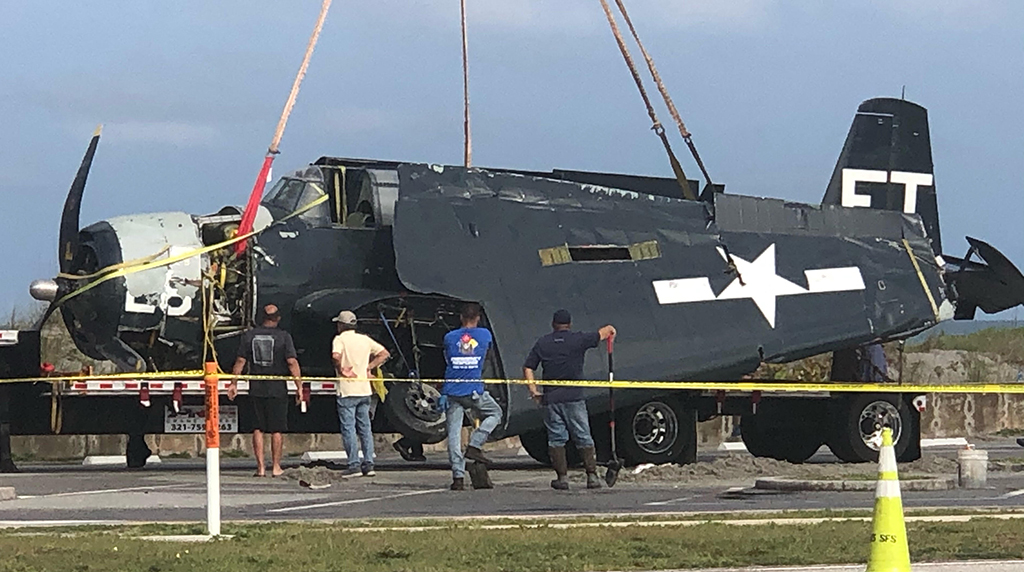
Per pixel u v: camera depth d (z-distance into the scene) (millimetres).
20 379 18469
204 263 18781
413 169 19250
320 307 18891
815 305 20438
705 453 25297
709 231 20344
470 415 16250
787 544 9703
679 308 19578
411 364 19594
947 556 9188
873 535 8094
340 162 20047
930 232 23625
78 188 18688
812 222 21203
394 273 19641
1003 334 40188
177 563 8797
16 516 12375
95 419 19141
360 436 17516
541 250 19156
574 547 9578
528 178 19891
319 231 19391
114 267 18266
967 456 15523
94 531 10773
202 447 24734
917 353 39062
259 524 11273
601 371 18812
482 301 18500
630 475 17547
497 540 9938
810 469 18031
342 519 11977
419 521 11609
